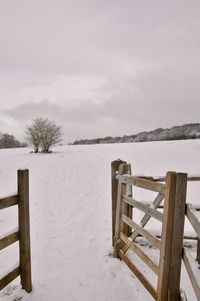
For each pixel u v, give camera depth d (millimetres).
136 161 15141
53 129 21250
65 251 5031
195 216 2445
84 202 8367
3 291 3635
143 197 8688
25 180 3430
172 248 2920
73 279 4055
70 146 29812
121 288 3777
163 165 13617
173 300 2947
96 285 3881
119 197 4578
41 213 7414
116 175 4879
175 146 22172
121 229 4539
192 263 2529
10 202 3305
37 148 21375
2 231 6223
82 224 6500
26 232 3521
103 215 7141
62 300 3562
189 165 13359
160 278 3033
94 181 11078
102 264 4445
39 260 4703
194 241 4547
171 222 2934
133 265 3994
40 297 3586
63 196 9062
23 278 3592
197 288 2279
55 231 6082
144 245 4781
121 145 27422
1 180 11523
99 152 20141
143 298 3502
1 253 4980
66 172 12844
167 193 2953
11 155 19734
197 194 8820
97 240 5488
